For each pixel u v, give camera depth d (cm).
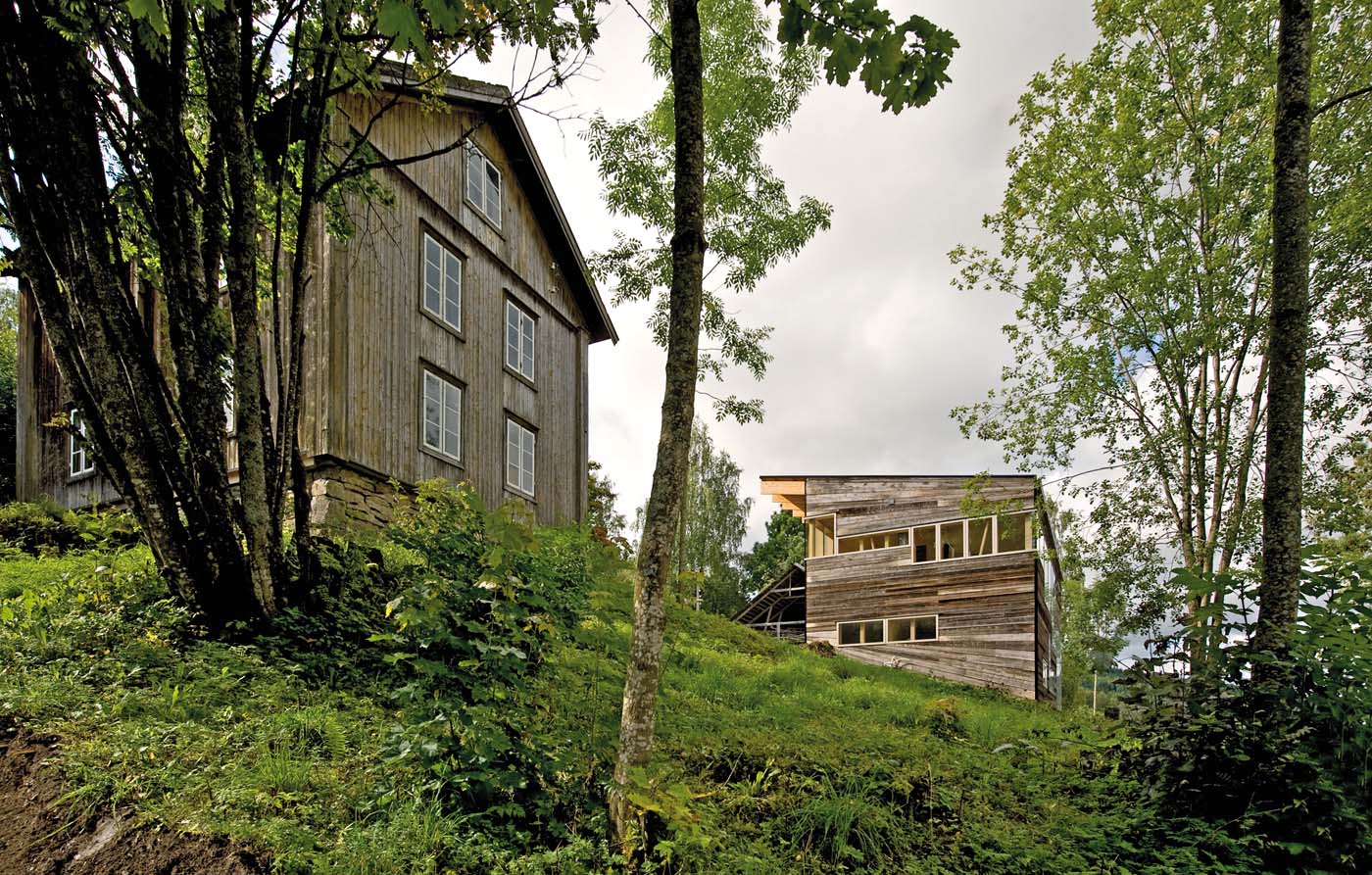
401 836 336
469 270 1521
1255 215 1223
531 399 1717
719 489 3616
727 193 1287
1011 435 1411
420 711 461
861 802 538
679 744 620
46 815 362
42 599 608
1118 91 1318
